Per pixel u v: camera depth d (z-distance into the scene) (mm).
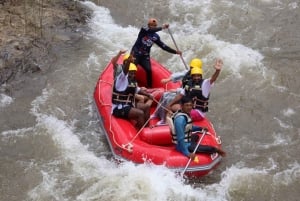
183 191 6500
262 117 8375
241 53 10031
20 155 7277
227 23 11258
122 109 7270
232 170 7109
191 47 10289
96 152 7445
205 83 7262
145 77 8586
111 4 12180
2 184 6723
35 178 6828
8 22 10531
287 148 7652
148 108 7375
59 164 7098
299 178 6992
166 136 7027
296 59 9883
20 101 8531
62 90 8891
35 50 9836
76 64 9641
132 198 6395
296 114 8445
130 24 11375
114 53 10102
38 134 7707
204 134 7047
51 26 10742
